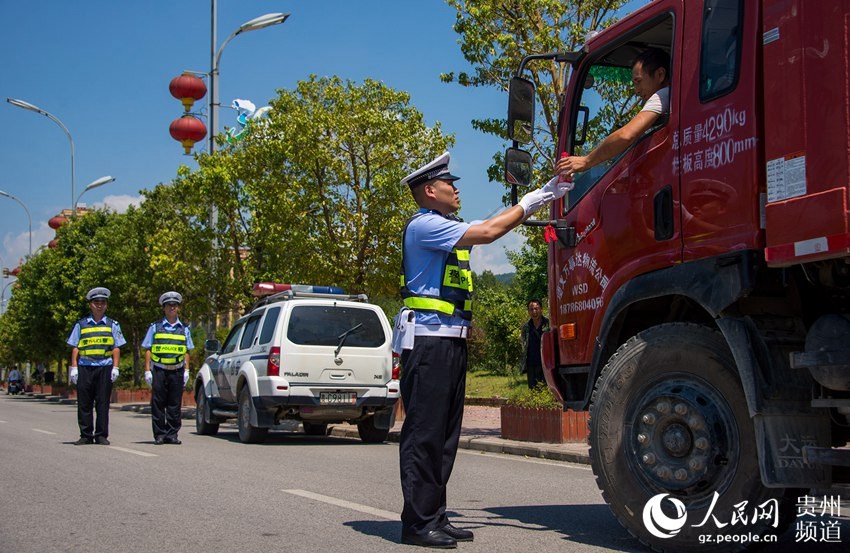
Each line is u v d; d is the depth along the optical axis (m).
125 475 8.57
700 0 4.98
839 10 4.03
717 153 4.70
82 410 12.42
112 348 12.65
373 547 5.05
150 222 29.94
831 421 4.40
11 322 54.81
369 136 18.33
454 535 5.24
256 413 12.74
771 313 4.56
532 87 5.94
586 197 5.71
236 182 21.58
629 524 4.90
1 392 71.44
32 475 8.56
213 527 5.73
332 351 12.77
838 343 4.14
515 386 25.86
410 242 5.23
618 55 6.02
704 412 4.60
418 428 5.11
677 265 4.87
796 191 4.16
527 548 5.04
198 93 31.27
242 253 23.55
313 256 18.34
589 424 5.16
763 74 4.45
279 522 5.91
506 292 30.31
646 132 5.20
